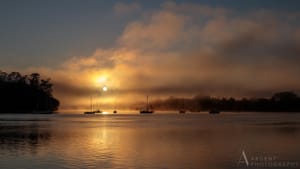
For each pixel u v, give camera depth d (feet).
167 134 198.90
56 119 480.64
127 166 96.07
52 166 95.76
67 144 146.30
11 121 396.16
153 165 97.40
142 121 415.03
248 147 135.13
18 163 100.22
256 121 399.24
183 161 103.35
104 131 227.40
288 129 241.55
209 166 96.68
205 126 286.25
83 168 93.45
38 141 158.92
